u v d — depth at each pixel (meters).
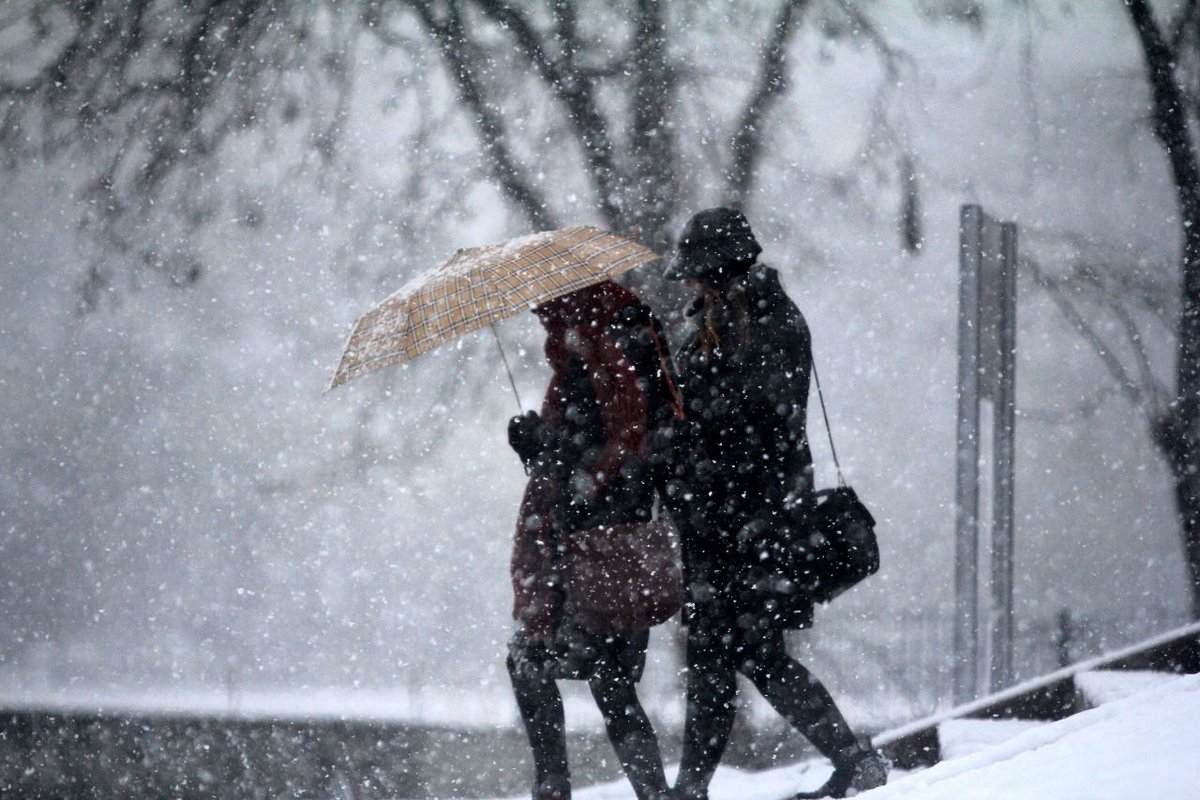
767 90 48.28
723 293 17.12
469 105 48.62
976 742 23.36
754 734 43.06
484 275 16.20
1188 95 57.62
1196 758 7.72
